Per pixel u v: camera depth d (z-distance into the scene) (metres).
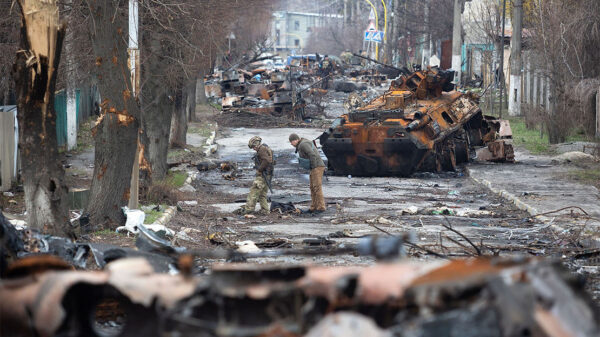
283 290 8.94
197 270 19.50
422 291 8.21
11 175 39.12
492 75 113.25
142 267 10.05
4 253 15.26
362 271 9.09
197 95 129.62
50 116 22.95
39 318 9.30
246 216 39.56
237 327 8.98
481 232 33.75
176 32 44.28
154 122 49.00
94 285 9.84
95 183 30.08
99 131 30.20
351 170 60.38
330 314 8.65
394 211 42.22
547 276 8.27
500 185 50.78
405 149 58.28
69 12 41.62
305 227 36.09
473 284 7.98
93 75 57.41
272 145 82.19
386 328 8.66
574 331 7.82
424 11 149.38
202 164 61.31
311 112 117.62
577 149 68.31
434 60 131.88
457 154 64.38
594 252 26.70
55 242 17.31
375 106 63.72
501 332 7.61
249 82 147.62
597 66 73.69
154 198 40.66
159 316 9.16
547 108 85.56
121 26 29.97
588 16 72.25
